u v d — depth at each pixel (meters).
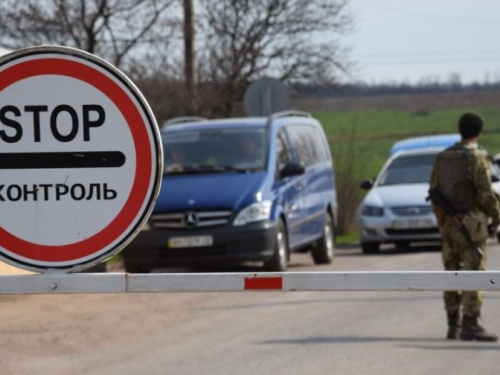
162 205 37.44
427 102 173.12
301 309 30.47
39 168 10.18
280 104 55.56
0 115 10.17
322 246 46.16
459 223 24.55
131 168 10.18
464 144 24.97
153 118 10.16
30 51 10.16
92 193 10.20
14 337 25.81
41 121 10.17
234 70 66.19
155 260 37.34
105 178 10.19
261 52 70.06
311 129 48.06
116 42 56.72
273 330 26.70
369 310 30.06
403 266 43.69
